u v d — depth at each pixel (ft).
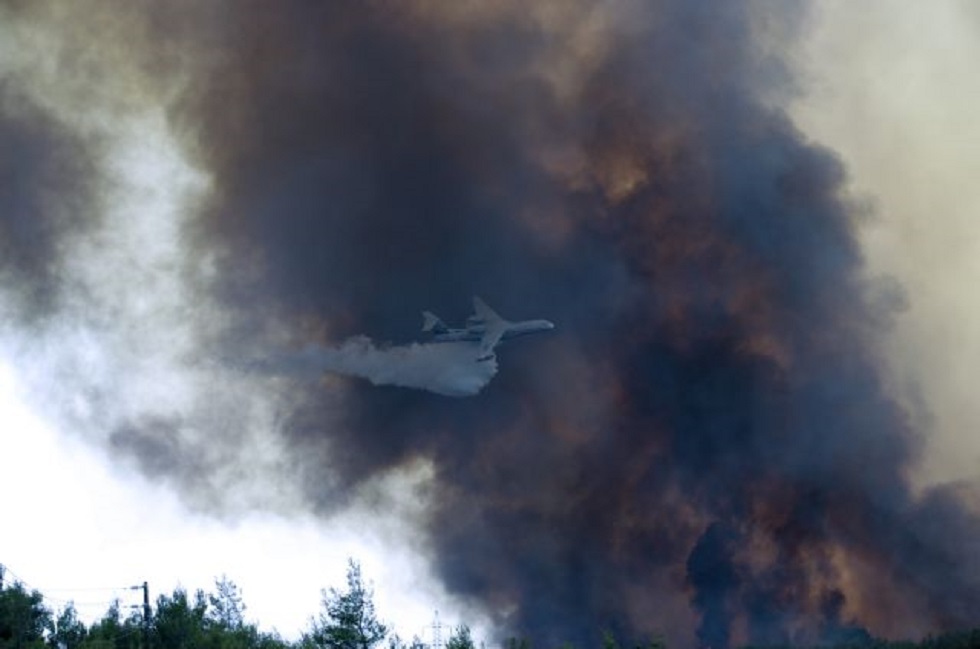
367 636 314.96
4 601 319.68
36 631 322.55
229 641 316.60
